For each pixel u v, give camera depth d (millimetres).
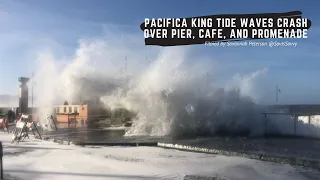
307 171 7828
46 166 8539
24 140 14094
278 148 10141
